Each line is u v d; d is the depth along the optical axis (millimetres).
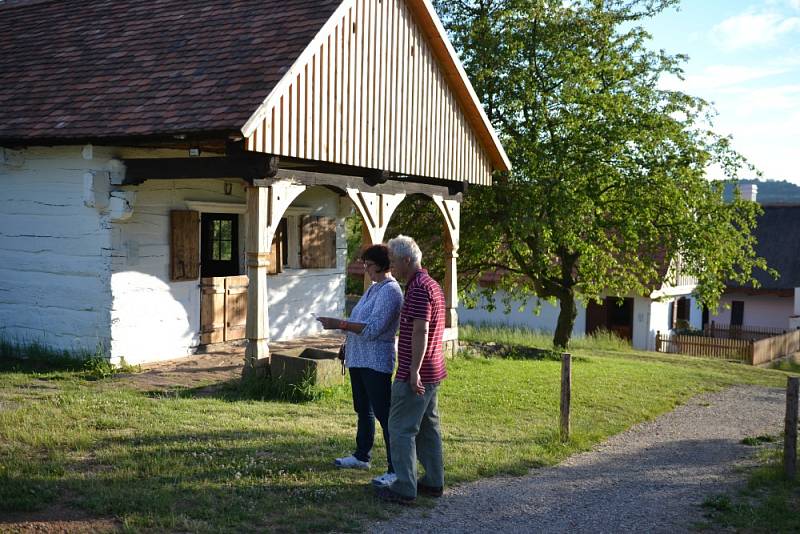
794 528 6109
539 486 6984
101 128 9648
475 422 9578
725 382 16000
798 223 40125
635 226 19469
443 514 5879
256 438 7363
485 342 18734
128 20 12664
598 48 19797
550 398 11742
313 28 10562
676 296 33844
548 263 19656
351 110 11477
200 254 12680
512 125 19828
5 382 9461
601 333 27859
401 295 6199
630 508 6492
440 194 14492
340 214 15984
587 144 18844
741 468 8266
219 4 12172
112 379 10094
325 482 6230
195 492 5727
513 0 19531
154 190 11508
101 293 10906
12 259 11672
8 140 10320
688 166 19516
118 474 5934
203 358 12023
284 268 14742
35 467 5953
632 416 11195
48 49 12453
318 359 10312
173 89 10062
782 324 38125
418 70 13422
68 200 11039
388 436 6160
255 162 9688
